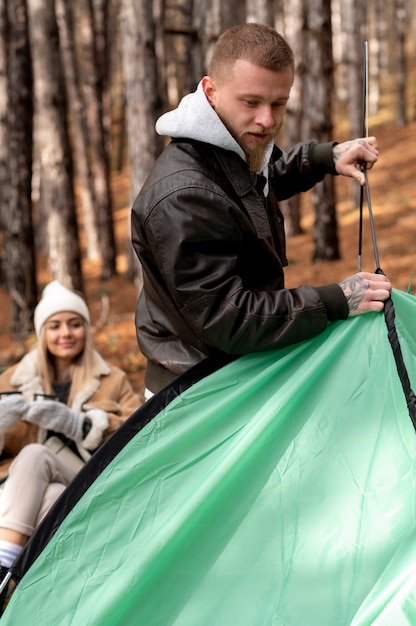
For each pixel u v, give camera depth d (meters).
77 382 4.73
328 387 2.87
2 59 15.53
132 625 2.66
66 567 2.81
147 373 3.22
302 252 20.20
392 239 19.39
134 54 11.66
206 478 2.76
